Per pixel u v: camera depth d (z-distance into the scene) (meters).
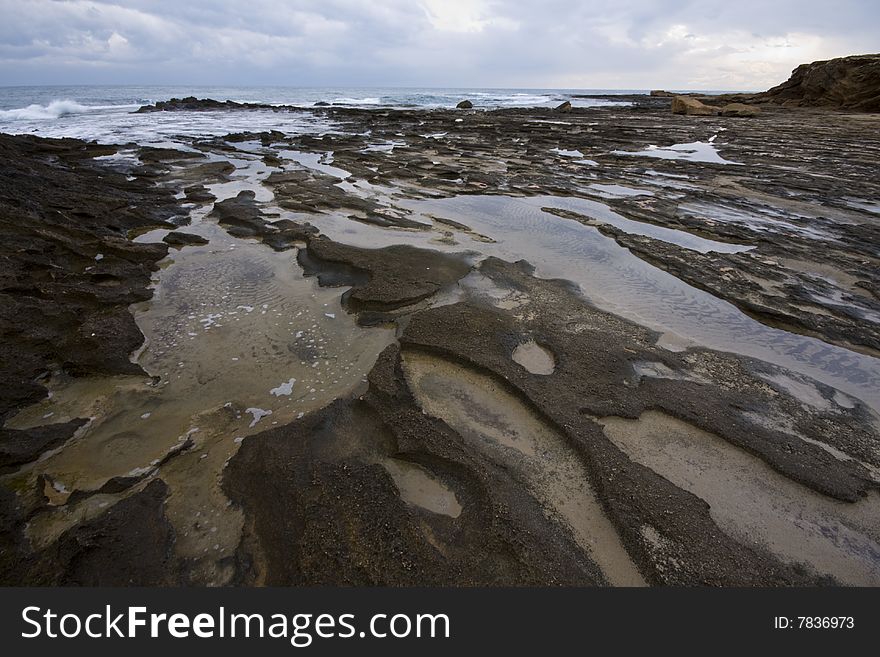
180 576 2.74
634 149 19.77
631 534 2.99
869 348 5.44
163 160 15.57
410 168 15.12
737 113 33.97
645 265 7.78
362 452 3.65
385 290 6.30
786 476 3.53
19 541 2.93
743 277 7.19
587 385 4.41
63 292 5.97
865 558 2.98
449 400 4.24
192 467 3.53
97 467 3.53
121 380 4.54
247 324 5.66
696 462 3.63
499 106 54.19
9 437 3.68
